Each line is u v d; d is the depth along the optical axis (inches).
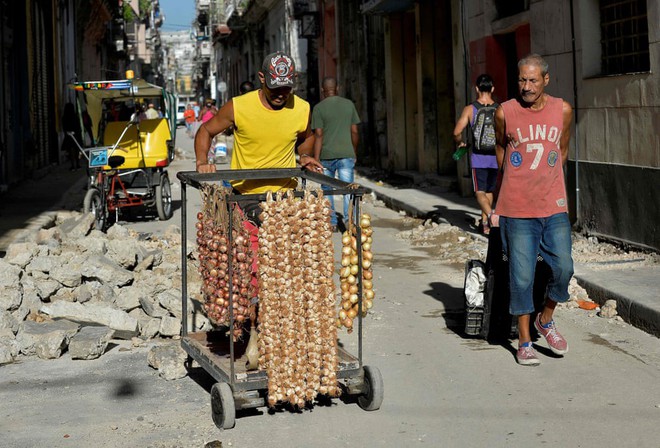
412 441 192.1
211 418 209.5
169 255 375.6
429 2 718.5
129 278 317.7
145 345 277.9
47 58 1062.4
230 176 219.6
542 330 253.4
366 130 960.9
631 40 384.5
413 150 824.9
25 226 515.2
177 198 692.7
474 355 255.9
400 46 816.9
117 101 585.3
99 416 213.5
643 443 187.8
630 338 269.6
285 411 212.7
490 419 204.1
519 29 524.7
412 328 287.6
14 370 254.2
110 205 535.2
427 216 536.1
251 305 202.7
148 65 3555.6
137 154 546.3
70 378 245.0
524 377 234.5
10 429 205.6
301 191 205.0
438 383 231.3
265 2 1647.4
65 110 986.7
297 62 1390.3
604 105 393.4
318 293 197.2
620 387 224.5
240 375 197.6
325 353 200.5
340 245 449.4
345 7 1016.2
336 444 191.5
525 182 236.8
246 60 2181.3
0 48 738.8
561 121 236.8
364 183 763.4
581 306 306.2
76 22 1385.3
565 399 216.5
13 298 284.4
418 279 364.2
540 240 240.4
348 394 220.2
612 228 392.2
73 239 367.9
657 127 352.8
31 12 894.4
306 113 224.8
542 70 233.3
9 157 775.7
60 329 270.1
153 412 215.5
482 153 415.5
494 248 257.6
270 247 193.0
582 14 408.2
